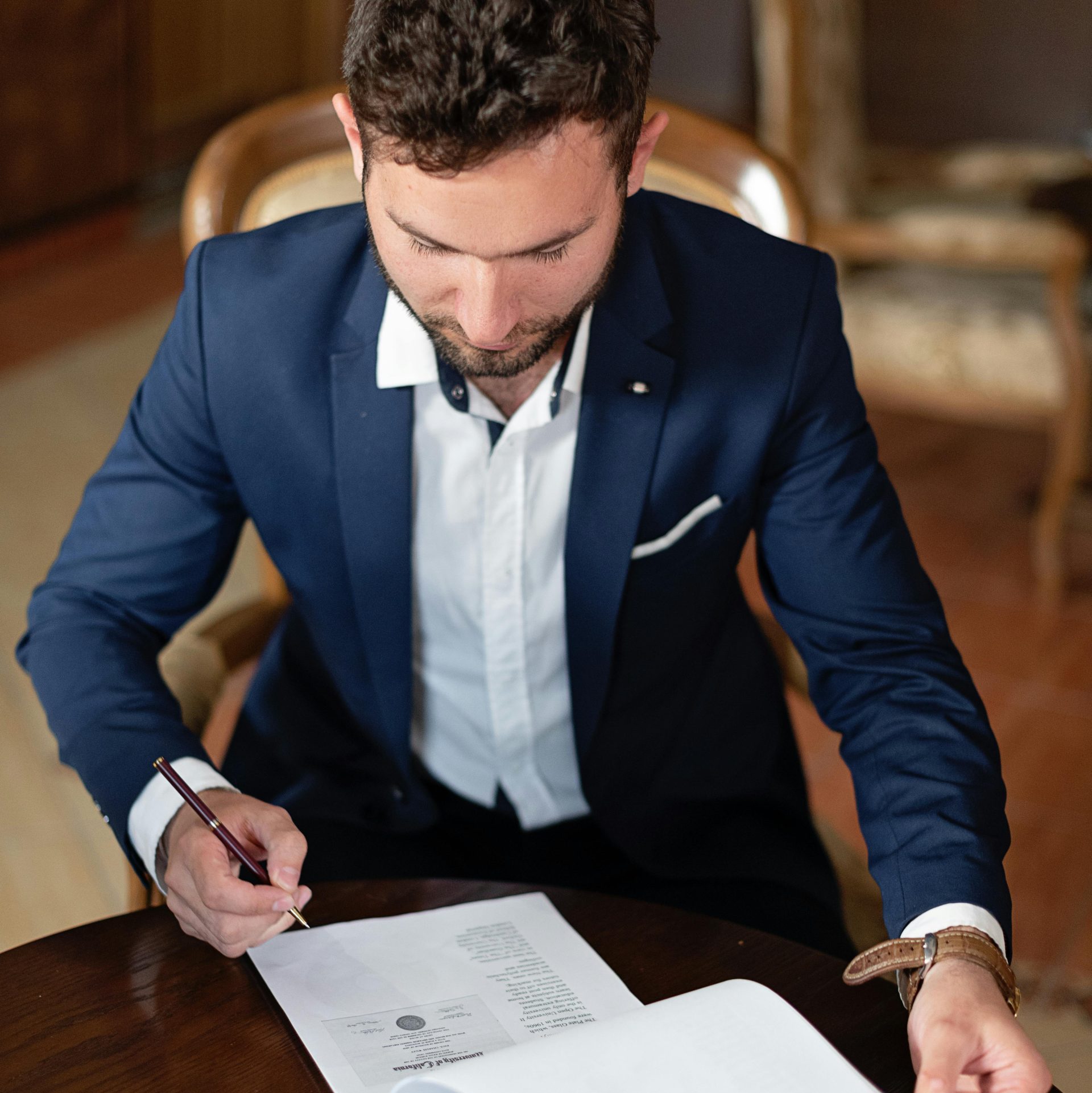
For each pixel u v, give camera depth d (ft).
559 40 2.81
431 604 4.32
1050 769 8.52
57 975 3.27
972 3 15.34
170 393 4.25
